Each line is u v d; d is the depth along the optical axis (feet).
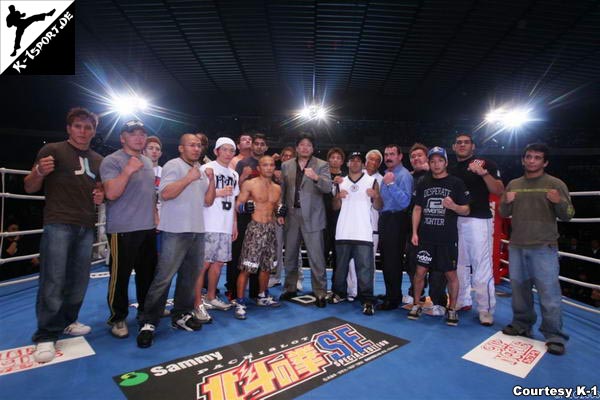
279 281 14.76
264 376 6.86
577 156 53.16
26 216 36.17
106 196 7.98
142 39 25.57
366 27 23.61
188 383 6.51
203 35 25.02
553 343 8.44
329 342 8.64
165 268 8.55
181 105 41.75
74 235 7.98
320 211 12.07
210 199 9.69
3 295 12.09
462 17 21.88
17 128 42.60
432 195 10.64
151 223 8.89
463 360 7.86
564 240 37.81
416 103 39.29
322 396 6.23
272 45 26.61
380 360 7.75
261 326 9.70
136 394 6.11
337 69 30.73
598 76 29.53
